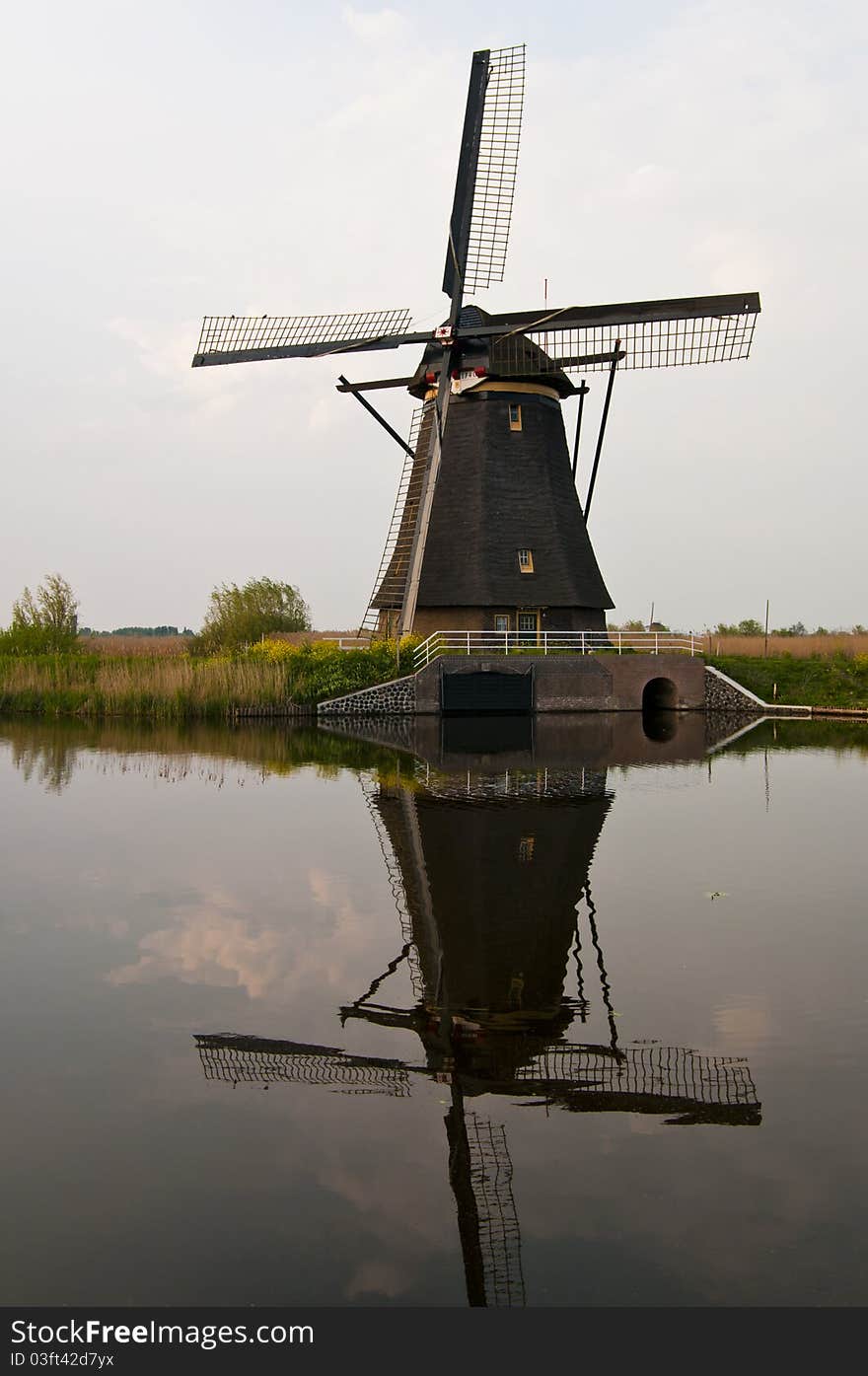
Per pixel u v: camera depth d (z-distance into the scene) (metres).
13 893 10.73
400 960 8.71
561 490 35.50
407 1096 6.41
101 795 16.78
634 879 11.27
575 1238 5.02
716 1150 5.73
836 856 12.34
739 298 30.84
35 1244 5.00
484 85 31.27
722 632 55.66
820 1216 5.15
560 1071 6.69
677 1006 7.67
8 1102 6.28
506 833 13.66
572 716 34.16
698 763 21.30
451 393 33.69
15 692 33.78
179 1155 5.73
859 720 33.12
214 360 32.47
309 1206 5.28
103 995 7.94
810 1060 6.77
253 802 16.14
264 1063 6.82
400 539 35.81
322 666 33.84
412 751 23.67
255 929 9.54
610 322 31.62
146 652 45.84
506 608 34.50
